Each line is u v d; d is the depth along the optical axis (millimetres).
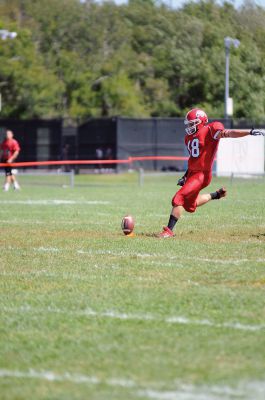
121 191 65250
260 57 105062
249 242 30109
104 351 15969
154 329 17438
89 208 46531
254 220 38344
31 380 14430
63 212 43812
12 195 60344
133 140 93500
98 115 122438
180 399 13266
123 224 32188
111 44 129500
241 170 83062
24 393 13758
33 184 78562
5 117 121500
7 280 23016
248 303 19641
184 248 28547
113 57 127250
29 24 129750
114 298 20391
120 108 122625
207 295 20531
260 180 78938
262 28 109125
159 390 13719
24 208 46906
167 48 126062
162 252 27688
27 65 122438
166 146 94250
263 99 103562
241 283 22094
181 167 95062
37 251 28312
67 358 15625
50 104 122438
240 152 82938
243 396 13398
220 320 18094
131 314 18719
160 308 19250
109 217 40531
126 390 13750
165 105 122312
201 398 13305
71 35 128750
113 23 130750
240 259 26047
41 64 125312
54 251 28250
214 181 77438
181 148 94750
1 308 19609
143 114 121938
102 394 13578
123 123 93000
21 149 95188
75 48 128375
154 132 94000
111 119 93312
